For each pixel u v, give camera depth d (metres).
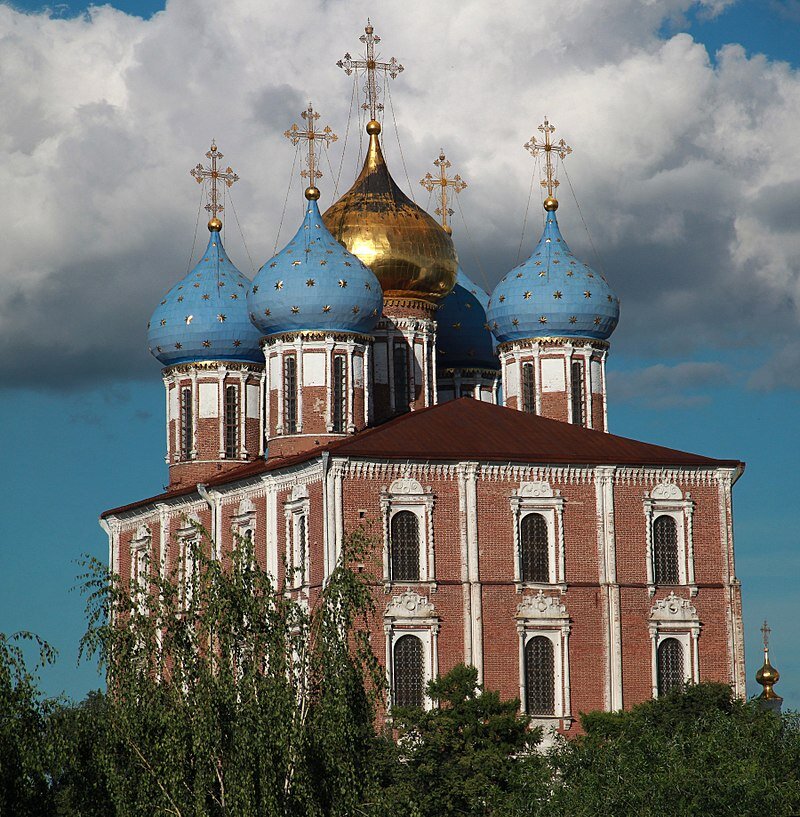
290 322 108.62
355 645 95.00
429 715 81.50
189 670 58.59
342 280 108.31
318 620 60.94
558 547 100.44
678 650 102.06
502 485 100.19
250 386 123.00
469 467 99.38
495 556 99.38
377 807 59.47
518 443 101.69
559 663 99.44
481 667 98.06
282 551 102.50
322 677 59.75
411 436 100.56
